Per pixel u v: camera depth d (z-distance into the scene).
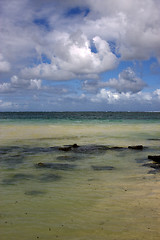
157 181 8.25
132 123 45.59
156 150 15.48
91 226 4.88
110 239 4.36
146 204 6.06
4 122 45.25
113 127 35.34
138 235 4.49
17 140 20.48
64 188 7.42
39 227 4.83
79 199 6.41
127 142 19.83
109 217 5.30
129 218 5.25
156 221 5.09
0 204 6.02
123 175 9.17
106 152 14.62
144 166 10.79
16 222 5.04
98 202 6.20
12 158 12.61
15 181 8.20
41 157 12.95
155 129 32.25
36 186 7.60
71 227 4.83
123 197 6.58
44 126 36.22
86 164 11.22
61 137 22.88
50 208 5.79
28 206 5.90
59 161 11.90
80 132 27.81
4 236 4.46
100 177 8.86
